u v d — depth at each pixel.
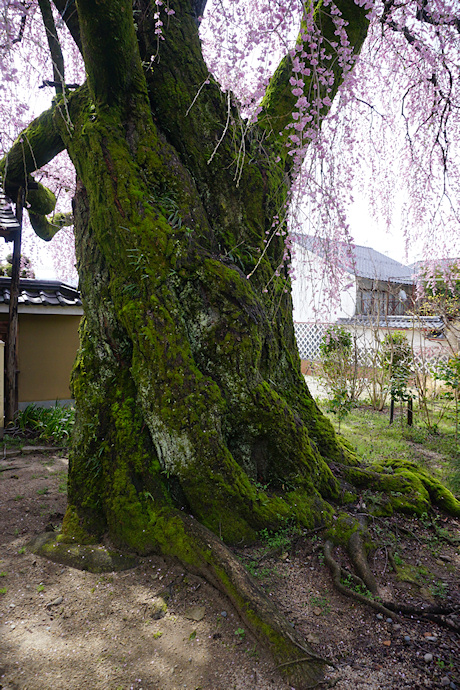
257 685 1.81
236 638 2.04
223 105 3.21
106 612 2.23
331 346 7.88
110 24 2.49
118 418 3.00
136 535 2.69
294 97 3.59
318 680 1.83
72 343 7.67
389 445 5.59
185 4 3.24
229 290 2.90
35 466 4.85
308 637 2.07
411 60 4.48
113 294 2.96
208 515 2.70
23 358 7.27
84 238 3.36
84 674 1.86
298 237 3.31
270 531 2.79
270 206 3.42
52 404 7.48
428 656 2.00
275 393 3.12
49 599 2.33
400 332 7.92
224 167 3.20
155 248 2.80
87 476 3.03
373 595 2.41
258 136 3.48
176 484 2.83
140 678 1.84
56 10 2.97
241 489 2.78
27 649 1.98
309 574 2.57
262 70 2.48
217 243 3.20
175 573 2.47
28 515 3.42
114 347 3.11
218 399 2.80
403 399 6.73
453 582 2.62
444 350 7.46
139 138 2.98
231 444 2.97
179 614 2.21
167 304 2.81
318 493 3.17
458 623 2.24
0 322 6.89
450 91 4.30
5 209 6.72
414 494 3.50
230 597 2.21
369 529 3.08
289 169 3.74
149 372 2.77
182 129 3.15
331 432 3.85
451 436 6.02
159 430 2.75
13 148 4.73
